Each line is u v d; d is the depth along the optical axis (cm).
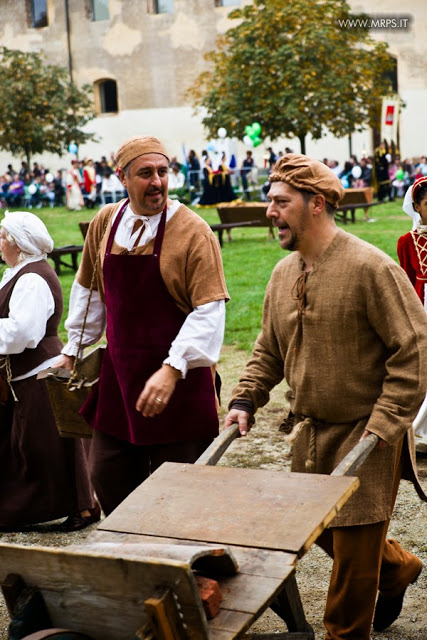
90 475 352
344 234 286
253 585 212
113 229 337
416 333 274
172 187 2558
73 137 3052
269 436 578
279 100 2336
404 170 2548
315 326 285
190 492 248
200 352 318
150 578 197
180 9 3170
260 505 237
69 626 213
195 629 196
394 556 319
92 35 3291
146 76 3244
